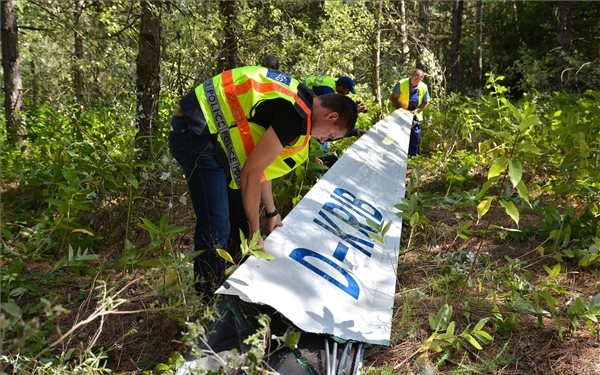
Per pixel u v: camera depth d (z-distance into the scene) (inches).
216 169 120.0
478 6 714.2
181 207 192.7
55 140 252.1
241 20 308.2
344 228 148.2
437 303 127.6
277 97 113.7
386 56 535.2
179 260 112.0
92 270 140.1
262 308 110.0
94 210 176.9
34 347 108.2
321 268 124.0
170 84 250.8
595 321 113.3
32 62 471.2
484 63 894.4
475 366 105.1
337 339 104.3
